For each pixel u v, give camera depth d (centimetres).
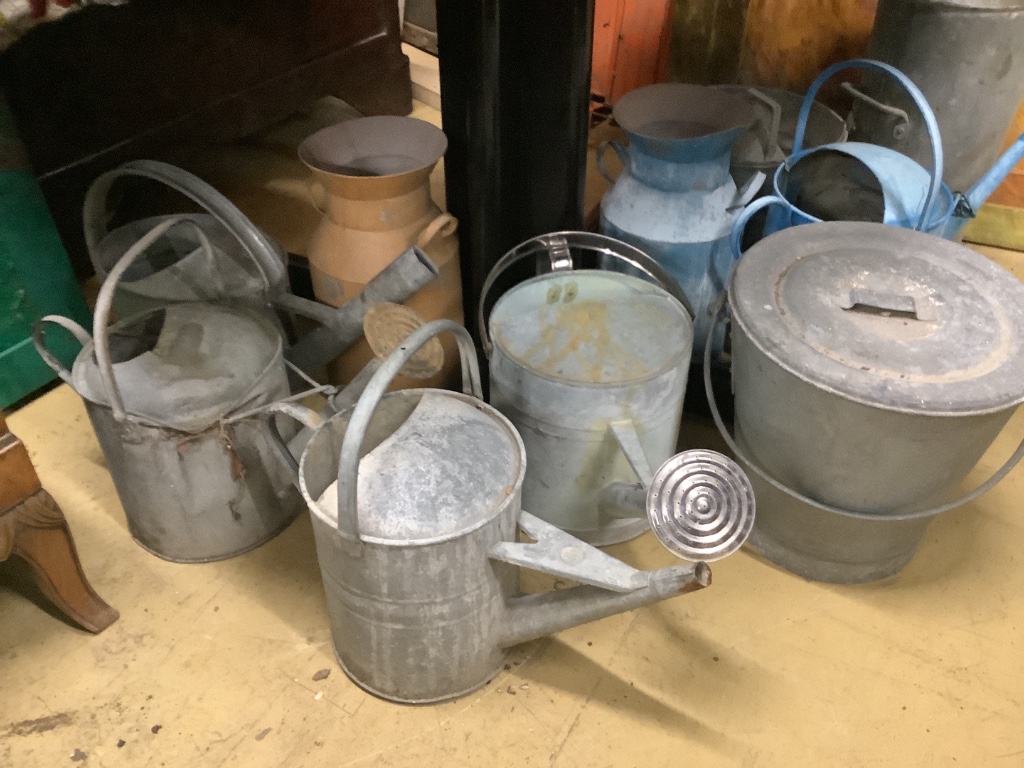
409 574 90
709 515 93
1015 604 120
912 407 94
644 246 139
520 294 127
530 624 101
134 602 120
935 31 145
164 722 105
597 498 121
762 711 107
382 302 124
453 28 120
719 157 136
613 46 216
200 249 128
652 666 112
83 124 170
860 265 113
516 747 103
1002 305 107
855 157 128
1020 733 104
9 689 109
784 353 100
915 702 108
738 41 200
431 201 139
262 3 192
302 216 185
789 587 123
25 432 148
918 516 109
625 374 112
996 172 136
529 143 139
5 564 126
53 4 155
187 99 188
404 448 96
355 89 227
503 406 120
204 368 116
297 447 117
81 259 177
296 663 112
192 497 116
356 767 100
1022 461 142
